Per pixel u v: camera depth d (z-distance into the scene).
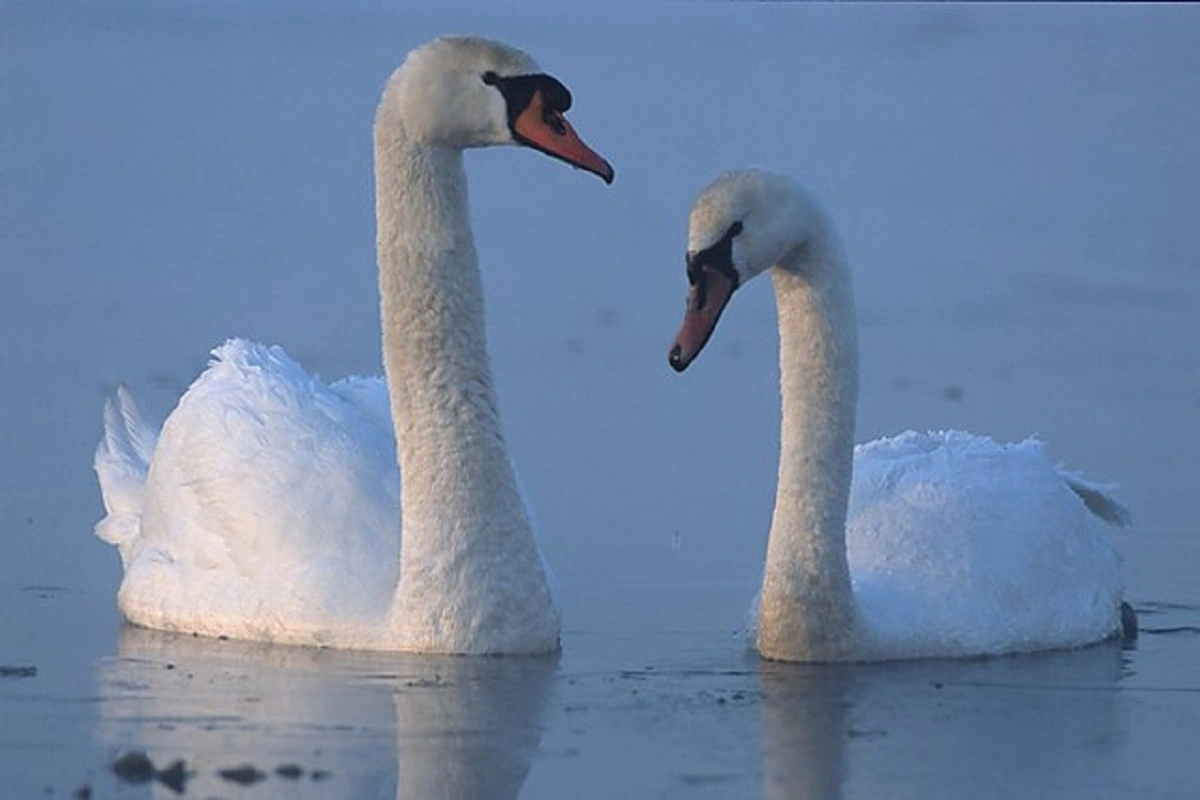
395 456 15.45
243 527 14.96
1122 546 17.44
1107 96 37.12
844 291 14.37
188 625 14.96
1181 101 36.66
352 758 12.23
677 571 16.56
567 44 40.97
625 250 27.23
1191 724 13.13
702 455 19.47
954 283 26.20
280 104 35.19
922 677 14.12
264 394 15.62
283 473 15.09
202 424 15.55
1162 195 30.62
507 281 25.72
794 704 13.42
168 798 11.54
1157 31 43.03
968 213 29.70
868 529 15.26
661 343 23.19
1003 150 33.31
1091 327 24.02
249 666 14.08
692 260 13.98
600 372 22.00
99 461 17.11
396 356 14.33
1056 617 14.98
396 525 14.92
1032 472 15.84
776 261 14.22
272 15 43.22
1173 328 23.94
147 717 12.93
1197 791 11.91
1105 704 13.56
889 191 30.73
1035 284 26.08
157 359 22.12
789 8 44.41
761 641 14.52
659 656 14.49
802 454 14.36
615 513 17.94
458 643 14.30
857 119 34.94
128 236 27.41
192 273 25.64
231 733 12.64
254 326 23.39
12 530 17.47
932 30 43.44
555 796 11.67
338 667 14.03
